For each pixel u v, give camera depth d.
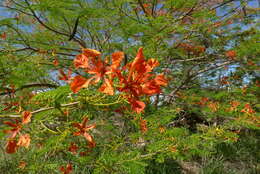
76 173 3.53
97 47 5.49
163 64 4.94
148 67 1.02
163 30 3.75
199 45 6.16
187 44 6.11
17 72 2.86
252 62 5.61
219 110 4.54
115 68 0.97
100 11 3.29
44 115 1.54
